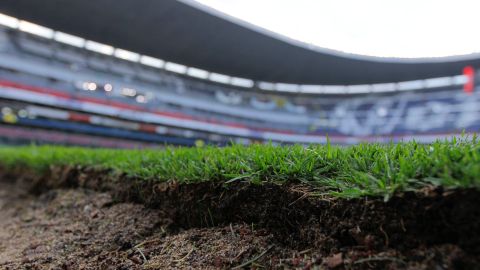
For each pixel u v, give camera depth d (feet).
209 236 4.32
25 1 48.67
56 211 7.40
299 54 75.72
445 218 2.67
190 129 75.25
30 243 5.75
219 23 62.18
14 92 55.26
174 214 5.24
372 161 3.68
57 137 64.64
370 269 2.79
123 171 6.74
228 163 4.56
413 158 3.18
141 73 83.51
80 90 69.00
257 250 3.70
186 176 5.05
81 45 71.77
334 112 100.07
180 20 59.93
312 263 3.19
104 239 5.03
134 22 58.34
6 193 12.31
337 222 3.32
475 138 3.42
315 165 3.96
